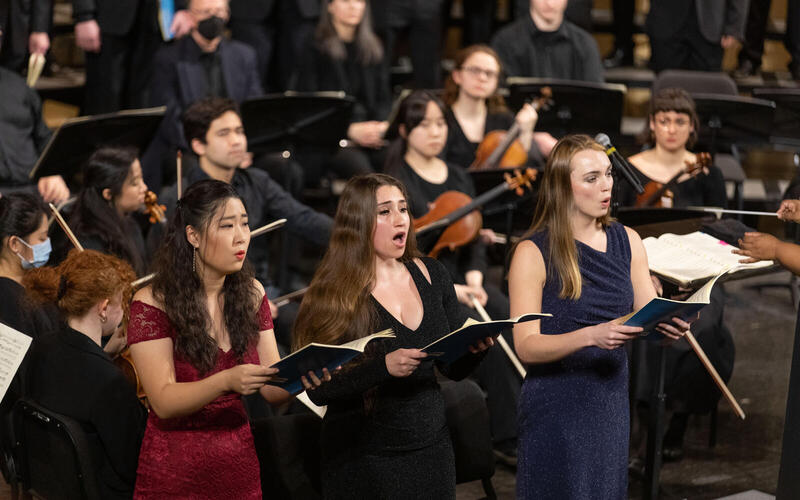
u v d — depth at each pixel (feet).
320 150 48.26
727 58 69.56
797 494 25.94
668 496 32.45
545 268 23.90
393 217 23.07
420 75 61.16
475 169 39.04
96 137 40.83
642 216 32.32
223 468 21.85
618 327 21.50
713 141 49.08
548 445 24.02
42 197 40.24
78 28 55.16
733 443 36.47
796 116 47.42
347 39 54.29
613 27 68.95
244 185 37.22
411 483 22.71
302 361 19.67
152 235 34.58
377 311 22.84
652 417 30.01
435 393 23.29
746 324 46.96
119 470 23.40
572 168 23.70
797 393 25.88
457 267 37.76
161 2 54.70
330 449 23.08
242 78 51.29
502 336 34.58
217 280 22.00
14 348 23.61
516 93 48.37
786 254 25.14
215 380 20.24
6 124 46.34
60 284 23.84
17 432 25.07
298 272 51.60
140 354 21.24
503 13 71.31
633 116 68.28
